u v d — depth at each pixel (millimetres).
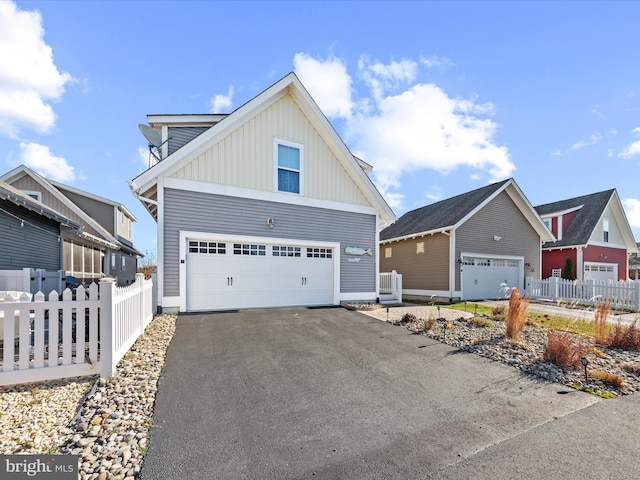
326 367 4766
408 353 5527
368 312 9445
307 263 10672
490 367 4902
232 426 3082
